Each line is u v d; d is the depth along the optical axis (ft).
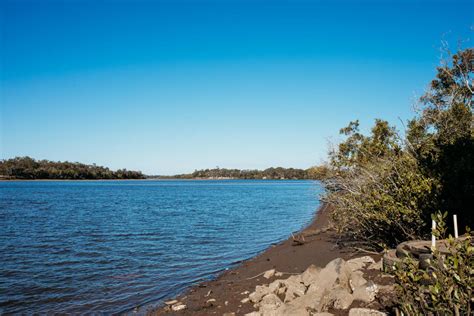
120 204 143.43
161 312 26.53
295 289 24.27
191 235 64.34
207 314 24.61
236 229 71.61
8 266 42.32
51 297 31.35
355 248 34.42
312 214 100.27
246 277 34.30
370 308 19.01
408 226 30.07
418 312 14.56
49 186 355.36
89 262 44.01
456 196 28.91
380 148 37.81
